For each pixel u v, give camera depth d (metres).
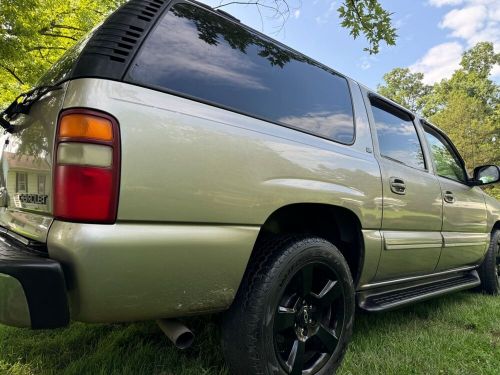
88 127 1.19
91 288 1.15
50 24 7.35
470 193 3.53
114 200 1.18
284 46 2.07
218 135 1.45
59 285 1.12
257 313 1.52
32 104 1.53
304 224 2.17
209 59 1.61
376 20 4.01
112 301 1.19
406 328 2.66
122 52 1.33
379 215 2.22
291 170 1.70
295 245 1.69
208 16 1.70
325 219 2.18
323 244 1.83
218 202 1.41
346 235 2.13
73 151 1.19
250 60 1.80
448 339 2.46
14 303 1.11
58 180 1.21
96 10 7.62
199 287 1.38
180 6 1.60
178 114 1.37
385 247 2.25
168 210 1.28
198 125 1.41
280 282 1.60
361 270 2.15
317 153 1.88
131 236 1.20
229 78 1.65
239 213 1.47
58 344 2.14
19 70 6.81
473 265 3.70
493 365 2.14
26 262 1.11
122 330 2.27
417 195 2.61
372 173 2.21
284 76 1.96
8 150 1.75
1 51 5.84
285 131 1.79
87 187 1.17
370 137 2.39
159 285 1.28
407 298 2.57
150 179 1.25
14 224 1.58
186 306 1.37
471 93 32.41
